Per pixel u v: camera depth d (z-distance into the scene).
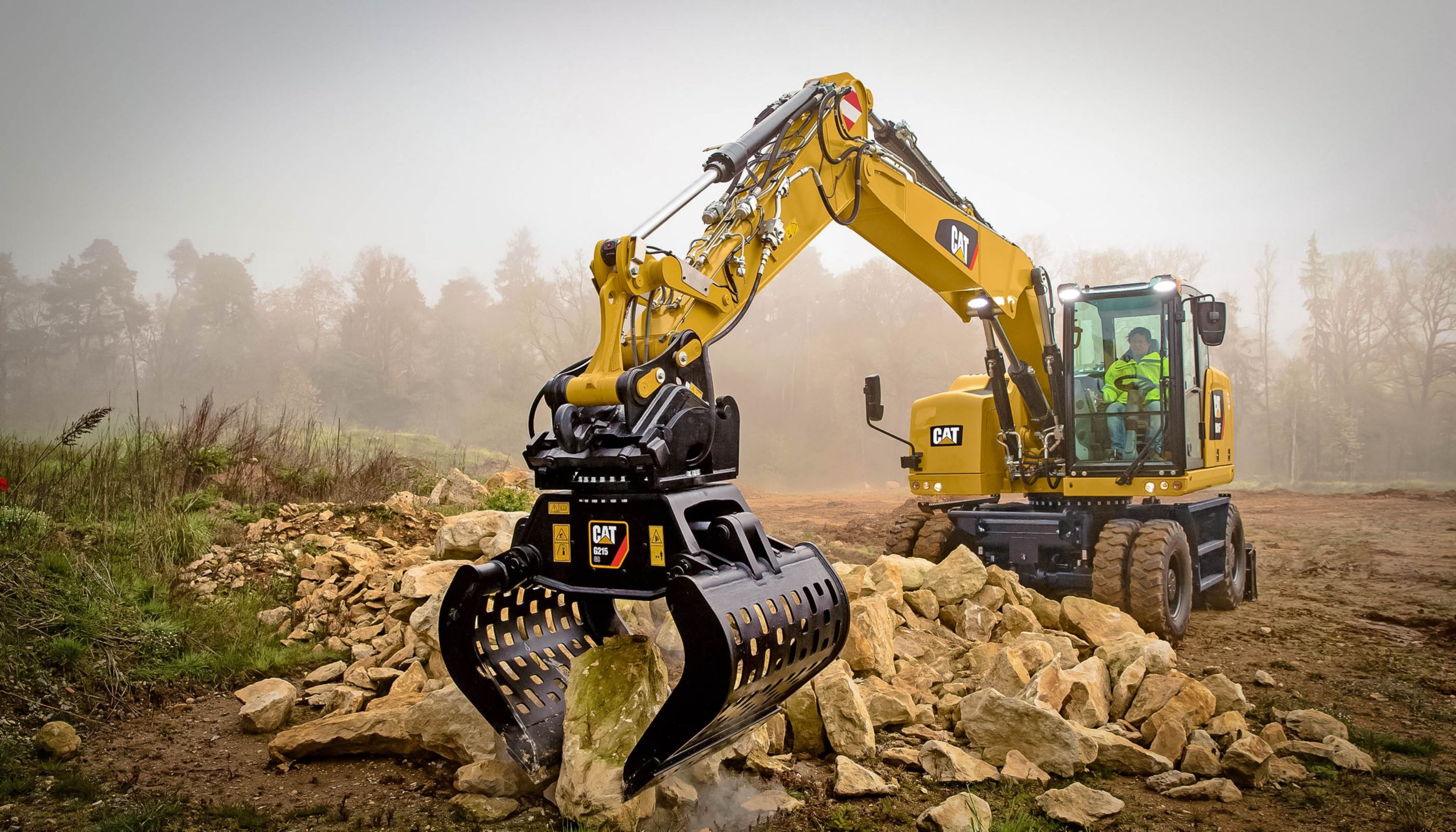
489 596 3.88
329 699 4.84
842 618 3.64
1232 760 4.03
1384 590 10.29
